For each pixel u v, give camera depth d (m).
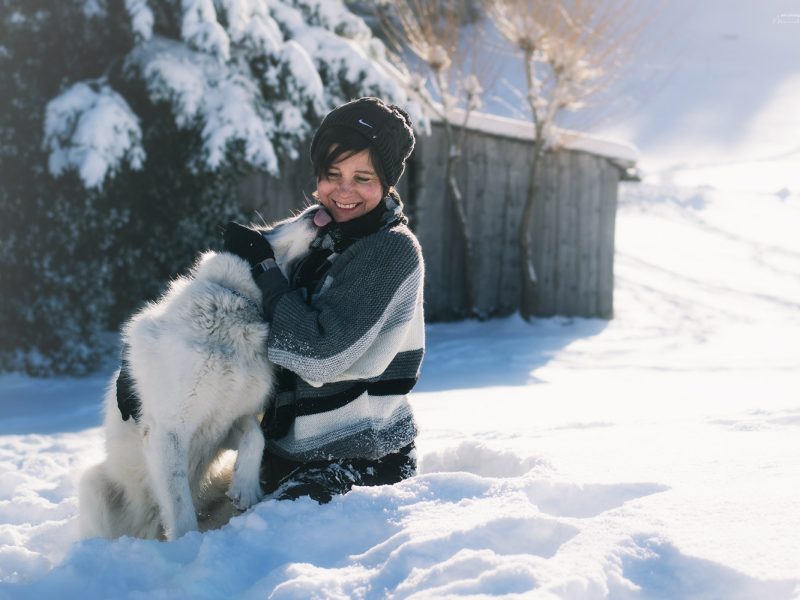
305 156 11.82
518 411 5.86
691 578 1.83
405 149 2.74
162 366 2.55
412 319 2.68
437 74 13.05
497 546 2.04
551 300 13.80
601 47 14.13
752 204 27.09
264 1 10.20
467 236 12.88
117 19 9.23
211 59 9.49
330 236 2.76
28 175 9.00
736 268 19.25
